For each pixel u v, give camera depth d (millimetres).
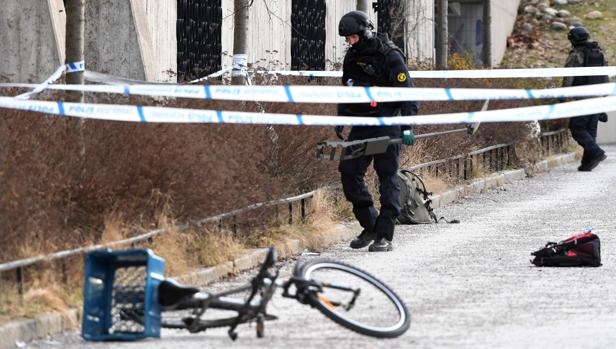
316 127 46938
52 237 31141
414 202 51531
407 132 41469
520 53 133750
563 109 33125
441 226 50750
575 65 75688
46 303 29031
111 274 27281
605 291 34094
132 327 27344
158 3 60531
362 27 41000
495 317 30047
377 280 28016
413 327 28766
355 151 40344
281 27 76000
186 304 26641
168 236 35562
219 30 66625
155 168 35906
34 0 53125
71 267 31234
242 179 40625
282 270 38875
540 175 75250
